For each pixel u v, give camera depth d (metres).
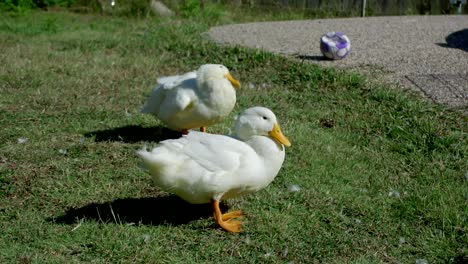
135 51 5.54
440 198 3.00
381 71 4.65
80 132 3.67
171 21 7.08
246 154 2.72
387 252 2.69
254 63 4.89
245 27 6.82
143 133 3.68
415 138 3.57
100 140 3.57
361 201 3.00
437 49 5.37
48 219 2.85
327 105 4.08
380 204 2.99
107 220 2.82
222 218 2.82
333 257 2.65
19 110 3.98
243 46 5.50
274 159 2.76
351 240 2.74
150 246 2.67
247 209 2.93
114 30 6.76
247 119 2.77
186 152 2.70
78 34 6.41
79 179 3.15
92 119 3.87
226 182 2.70
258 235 2.76
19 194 3.04
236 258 2.63
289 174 3.21
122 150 3.44
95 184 3.11
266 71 4.71
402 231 2.81
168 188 2.73
